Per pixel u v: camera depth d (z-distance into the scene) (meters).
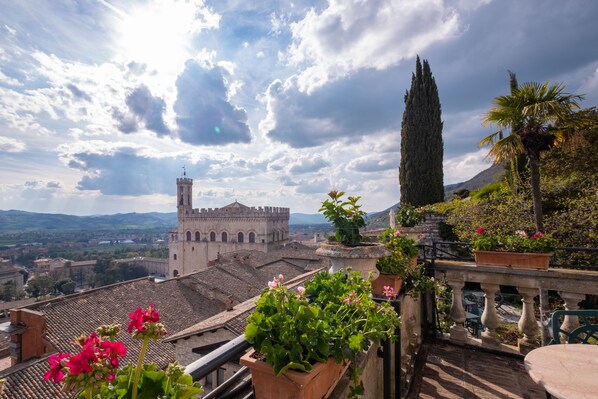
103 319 16.44
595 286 4.20
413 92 21.48
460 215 14.14
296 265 39.75
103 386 1.15
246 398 1.76
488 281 4.82
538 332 4.51
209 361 1.46
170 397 1.16
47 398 9.92
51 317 15.15
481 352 4.69
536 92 7.78
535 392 3.64
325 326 1.72
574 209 10.34
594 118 10.63
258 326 1.68
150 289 20.89
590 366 2.20
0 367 18.41
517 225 11.61
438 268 5.19
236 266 30.94
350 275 2.65
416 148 21.22
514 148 8.01
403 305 3.98
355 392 1.92
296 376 1.54
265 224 57.75
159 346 14.09
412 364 4.16
